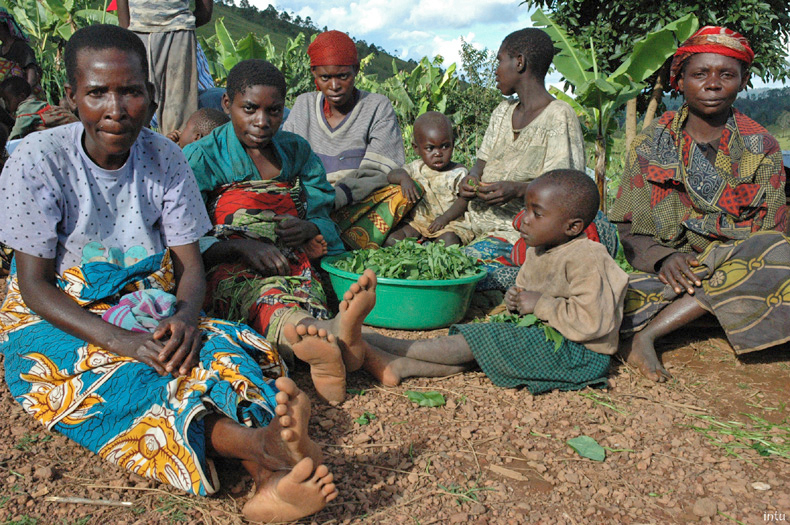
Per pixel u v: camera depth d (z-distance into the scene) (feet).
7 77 17.52
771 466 8.39
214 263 11.30
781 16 33.40
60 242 8.29
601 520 7.21
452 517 7.08
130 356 7.54
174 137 16.02
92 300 8.20
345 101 16.08
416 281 11.60
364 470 7.93
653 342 11.51
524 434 9.01
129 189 8.48
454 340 10.50
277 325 9.95
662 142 12.01
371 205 15.46
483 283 14.11
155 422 7.02
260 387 7.35
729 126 11.66
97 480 7.52
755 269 10.88
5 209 7.77
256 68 11.34
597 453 8.45
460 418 9.38
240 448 6.74
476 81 34.99
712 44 11.00
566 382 10.33
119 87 7.32
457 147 36.37
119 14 19.31
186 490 6.81
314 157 13.19
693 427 9.29
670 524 7.18
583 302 9.95
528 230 10.54
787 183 15.40
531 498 7.57
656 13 31.22
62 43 31.45
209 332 8.24
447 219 15.70
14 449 8.02
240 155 11.82
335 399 9.50
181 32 19.03
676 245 12.28
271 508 6.46
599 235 12.96
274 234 11.65
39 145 7.80
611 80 24.52
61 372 7.80
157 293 8.04
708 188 11.58
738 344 11.01
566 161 13.89
